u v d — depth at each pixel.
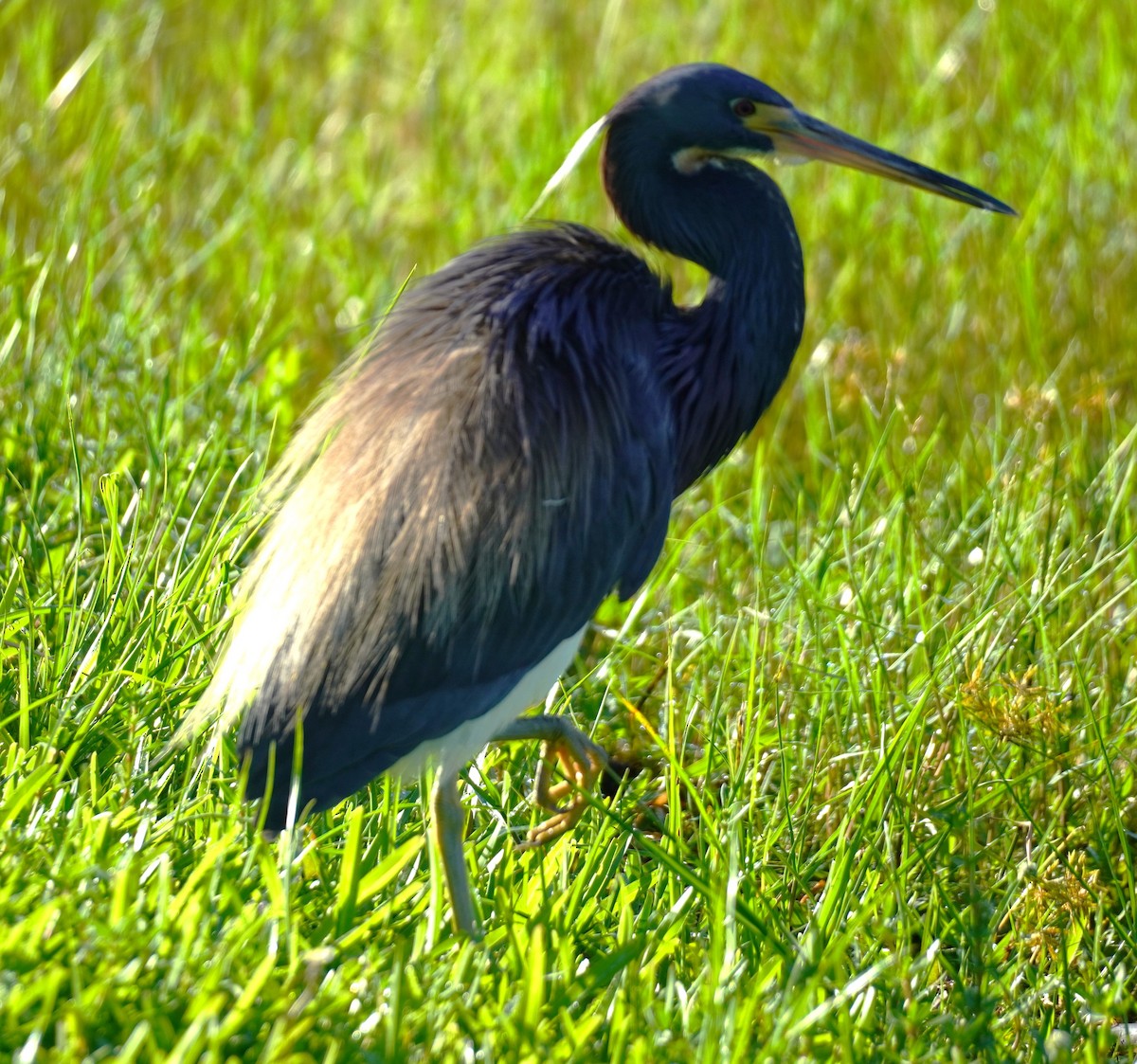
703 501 11.48
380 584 6.88
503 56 18.30
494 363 7.33
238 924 5.78
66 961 5.51
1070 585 9.05
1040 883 7.39
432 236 14.66
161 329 11.95
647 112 8.51
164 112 15.27
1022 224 14.16
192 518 8.40
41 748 6.98
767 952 6.74
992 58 17.23
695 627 9.96
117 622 7.96
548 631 7.35
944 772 8.43
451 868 6.88
